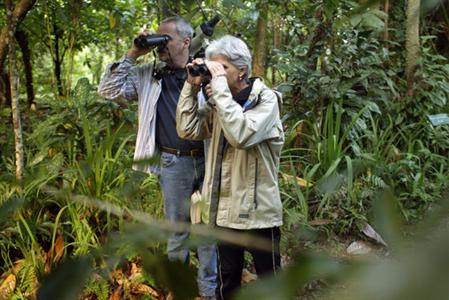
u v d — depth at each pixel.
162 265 0.30
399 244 0.22
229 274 1.95
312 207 2.92
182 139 2.15
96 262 0.39
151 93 2.21
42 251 2.33
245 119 1.67
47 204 2.44
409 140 3.74
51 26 4.30
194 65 1.75
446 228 0.19
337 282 0.21
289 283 0.22
